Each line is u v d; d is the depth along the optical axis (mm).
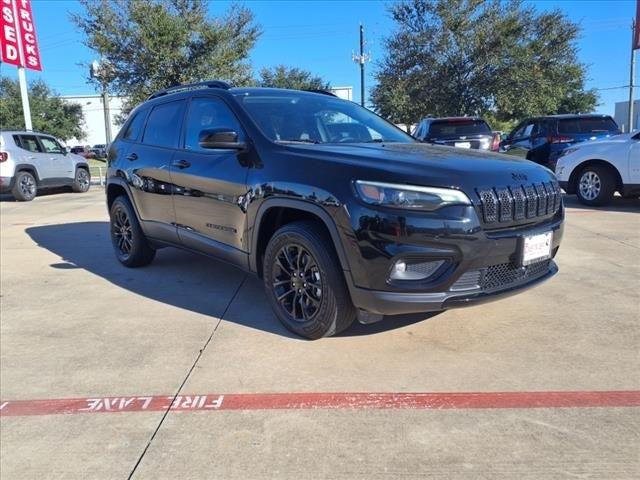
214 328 3912
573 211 8656
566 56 23453
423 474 2236
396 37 24312
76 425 2705
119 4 19703
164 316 4199
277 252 3637
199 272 5508
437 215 2965
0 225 9094
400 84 23922
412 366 3209
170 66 19828
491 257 3094
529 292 4504
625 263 5363
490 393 2875
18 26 16250
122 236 5812
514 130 13984
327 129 4203
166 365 3330
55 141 14805
